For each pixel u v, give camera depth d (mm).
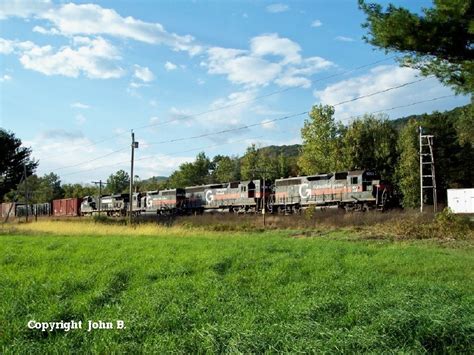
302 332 8078
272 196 56719
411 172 55875
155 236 32438
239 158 120688
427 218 33594
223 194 60844
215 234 34969
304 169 67312
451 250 22750
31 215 91438
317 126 66562
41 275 14289
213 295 11477
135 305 10414
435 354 7641
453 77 12812
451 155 58031
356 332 8008
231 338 7781
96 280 13562
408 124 60844
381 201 45594
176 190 66125
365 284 13000
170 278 13906
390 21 12312
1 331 8625
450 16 11656
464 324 8469
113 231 36750
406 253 20516
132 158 45688
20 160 65750
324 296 11227
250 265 16688
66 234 35031
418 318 8508
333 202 49344
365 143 64000
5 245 24250
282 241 26859
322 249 21891
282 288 12695
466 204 48594
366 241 28016
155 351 7496
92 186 127500
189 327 8867
